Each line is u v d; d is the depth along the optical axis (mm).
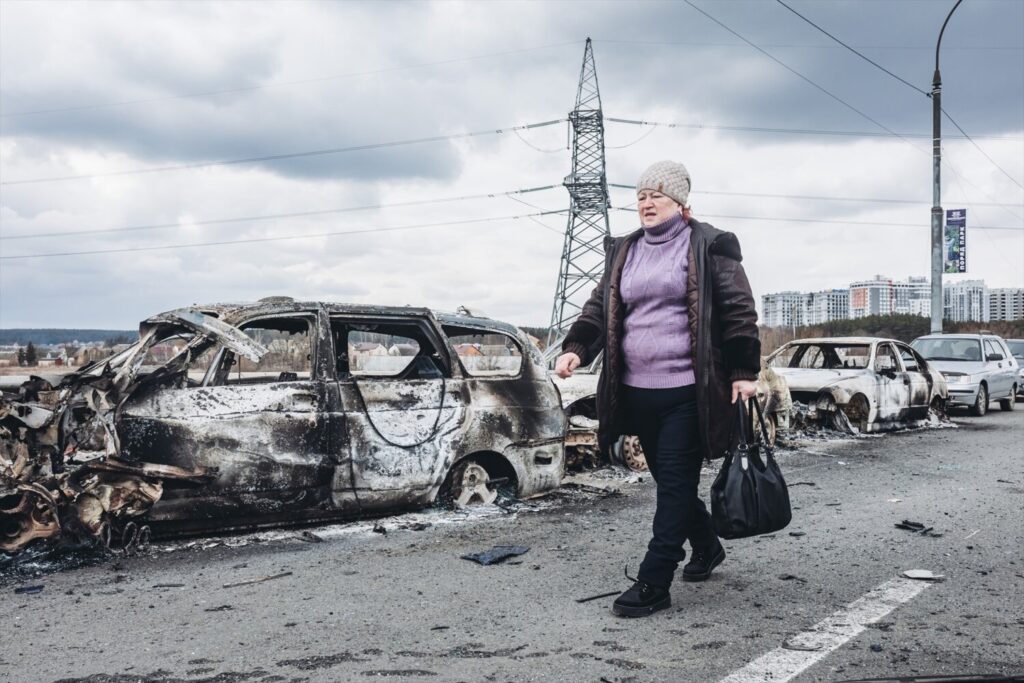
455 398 6566
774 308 183375
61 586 4660
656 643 3639
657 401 4090
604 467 9453
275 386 5809
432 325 6684
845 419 12680
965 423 15367
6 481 5039
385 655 3527
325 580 4742
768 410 11016
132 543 5348
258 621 4020
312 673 3322
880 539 5734
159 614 4137
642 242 4242
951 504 7105
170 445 5398
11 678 3309
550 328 48438
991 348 18734
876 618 3973
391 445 6176
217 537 5750
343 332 6828
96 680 3273
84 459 6043
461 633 3812
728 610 4105
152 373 5527
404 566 5051
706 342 3938
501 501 6934
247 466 5609
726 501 3967
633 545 5605
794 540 5703
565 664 3396
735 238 4020
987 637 3705
